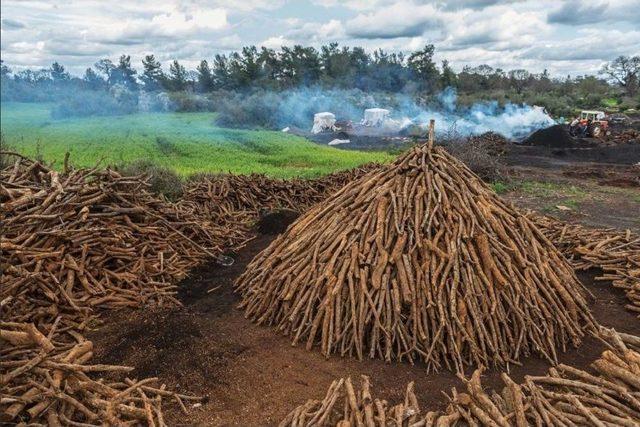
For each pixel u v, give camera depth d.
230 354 5.61
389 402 4.75
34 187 7.84
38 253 6.50
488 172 18.80
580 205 14.55
